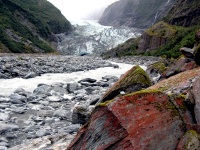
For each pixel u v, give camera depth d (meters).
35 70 30.81
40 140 9.58
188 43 61.62
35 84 23.33
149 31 114.44
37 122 12.61
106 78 26.75
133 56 86.44
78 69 35.69
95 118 6.49
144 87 12.42
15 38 121.44
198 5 125.75
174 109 6.14
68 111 14.05
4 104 15.18
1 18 136.25
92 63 46.88
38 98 17.23
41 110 14.52
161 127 5.82
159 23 117.62
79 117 12.13
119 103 6.10
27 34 144.50
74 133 10.67
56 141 9.45
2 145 9.57
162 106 6.11
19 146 9.31
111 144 5.77
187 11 129.25
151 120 5.86
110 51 157.62
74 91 20.05
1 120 12.50
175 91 9.23
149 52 90.06
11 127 11.30
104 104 6.38
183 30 98.25
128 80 12.59
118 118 5.89
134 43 138.50
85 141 6.51
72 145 6.86
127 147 5.54
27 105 15.45
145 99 6.12
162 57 63.53
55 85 21.70
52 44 195.75
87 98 17.59
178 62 15.96
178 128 5.92
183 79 10.28
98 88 21.16
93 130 6.39
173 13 143.62
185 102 6.35
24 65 33.16
